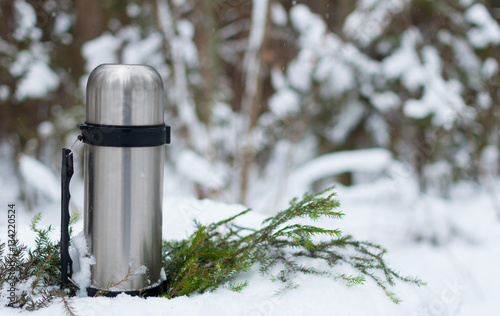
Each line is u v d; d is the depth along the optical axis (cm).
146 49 429
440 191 517
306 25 449
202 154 421
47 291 122
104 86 115
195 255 134
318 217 132
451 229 455
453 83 470
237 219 185
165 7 413
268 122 497
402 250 411
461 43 472
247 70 435
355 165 466
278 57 486
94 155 118
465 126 464
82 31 488
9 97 470
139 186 119
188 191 440
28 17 454
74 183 479
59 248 133
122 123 115
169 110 449
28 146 470
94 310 111
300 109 476
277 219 137
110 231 119
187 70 433
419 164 498
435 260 397
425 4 451
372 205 489
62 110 486
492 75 469
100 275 120
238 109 529
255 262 135
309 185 518
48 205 472
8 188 485
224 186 416
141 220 120
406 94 483
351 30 437
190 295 125
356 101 493
